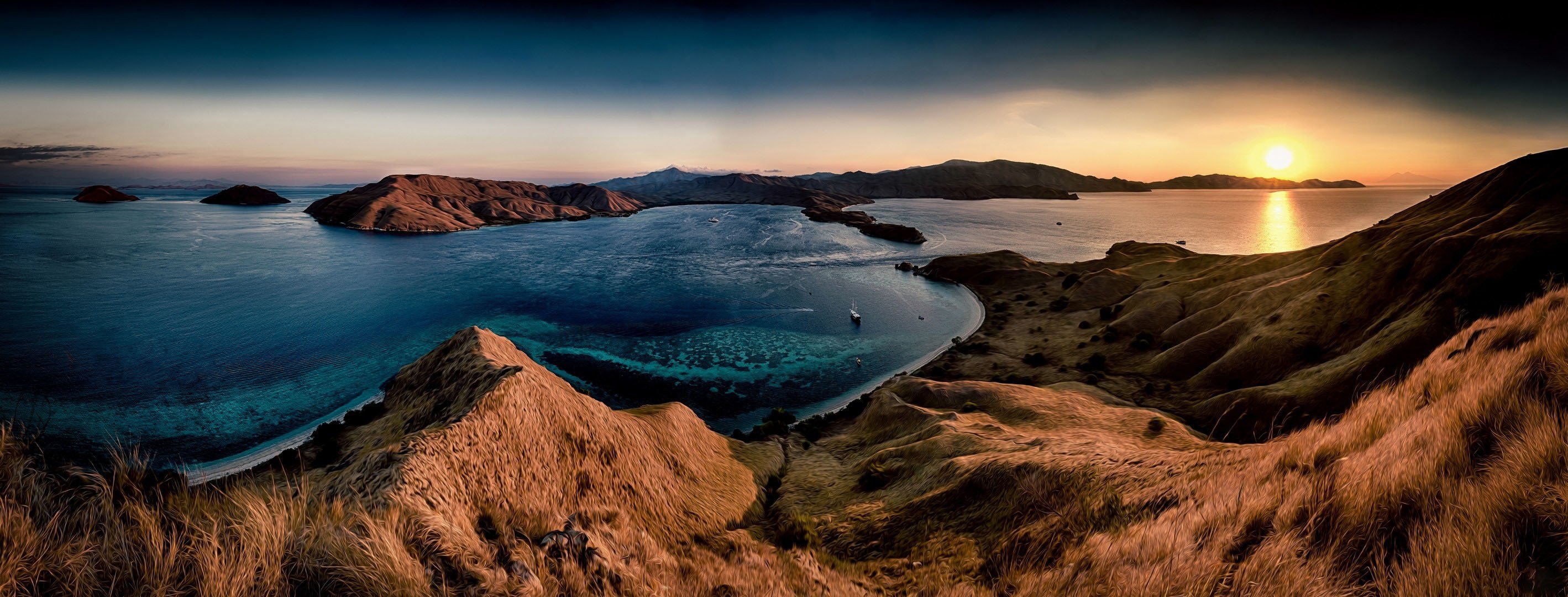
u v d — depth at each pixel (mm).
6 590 4961
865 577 16375
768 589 12836
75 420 69938
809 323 122500
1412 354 51688
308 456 35125
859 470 35719
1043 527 15891
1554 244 55375
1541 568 4809
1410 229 77812
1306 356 63500
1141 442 39125
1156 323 87125
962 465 26359
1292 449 10602
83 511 5934
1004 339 98875
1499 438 6430
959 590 11336
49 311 122250
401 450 17484
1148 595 7055
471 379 29672
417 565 7387
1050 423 44500
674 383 88125
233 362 94625
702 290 156000
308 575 6355
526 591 8445
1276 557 6559
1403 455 7199
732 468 35094
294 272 176625
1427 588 5156
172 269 175875
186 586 5566
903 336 112500
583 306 137625
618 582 10422
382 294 147500
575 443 24141
